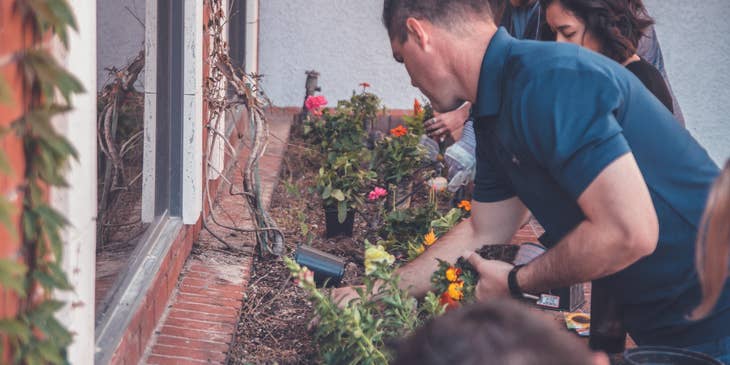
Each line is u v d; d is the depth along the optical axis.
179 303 3.82
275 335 3.76
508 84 2.33
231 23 7.04
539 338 0.97
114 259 3.20
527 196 2.48
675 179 2.34
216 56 4.64
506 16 4.78
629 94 2.29
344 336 2.89
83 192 2.17
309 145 7.02
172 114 4.18
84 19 2.12
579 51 2.29
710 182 2.37
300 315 3.98
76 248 2.14
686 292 2.40
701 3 8.05
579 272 2.25
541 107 2.21
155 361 3.26
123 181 3.41
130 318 3.04
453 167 4.96
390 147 5.48
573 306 3.65
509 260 2.94
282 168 6.63
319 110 6.71
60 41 1.99
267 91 8.38
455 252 3.03
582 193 2.18
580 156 2.17
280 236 4.69
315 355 3.40
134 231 3.53
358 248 5.03
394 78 8.45
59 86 1.86
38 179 1.90
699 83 8.19
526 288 2.47
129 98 3.50
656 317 2.48
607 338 3.06
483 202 2.96
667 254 2.38
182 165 4.20
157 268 3.53
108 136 3.24
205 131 4.71
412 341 1.02
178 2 4.14
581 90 2.20
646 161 2.32
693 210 2.35
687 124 8.28
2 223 1.69
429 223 4.76
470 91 2.50
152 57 3.81
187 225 4.35
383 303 2.99
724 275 1.68
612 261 2.18
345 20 8.32
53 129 1.87
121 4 3.37
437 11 2.45
